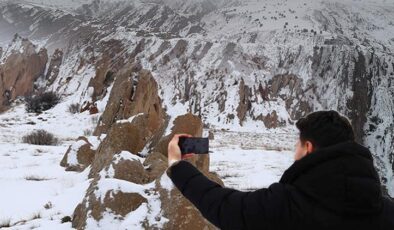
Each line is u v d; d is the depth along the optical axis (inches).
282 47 3619.6
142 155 503.2
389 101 3218.5
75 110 1881.2
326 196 78.6
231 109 2684.5
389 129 2935.5
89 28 4018.2
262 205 81.0
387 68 3543.3
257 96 2888.8
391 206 83.8
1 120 1633.9
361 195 77.7
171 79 3058.6
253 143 1489.9
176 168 93.3
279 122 2721.5
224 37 6875.0
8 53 2940.5
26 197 395.5
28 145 907.4
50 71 3043.8
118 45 3440.0
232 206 83.0
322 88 3292.3
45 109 1990.7
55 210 346.3
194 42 3467.0
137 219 256.5
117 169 328.2
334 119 88.7
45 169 578.9
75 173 539.8
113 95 1203.2
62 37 4330.7
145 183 330.3
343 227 77.2
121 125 478.3
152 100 1206.9
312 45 3762.3
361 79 3368.6
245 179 613.3
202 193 87.6
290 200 80.7
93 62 3142.2
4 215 334.0
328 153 81.6
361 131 2994.6
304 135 89.7
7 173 542.6
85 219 268.8
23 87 2603.3
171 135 476.7
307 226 78.4
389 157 2583.7
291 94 3085.6
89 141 666.8
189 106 2805.1
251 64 3326.8
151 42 3442.4
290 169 85.4
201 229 249.9
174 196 261.7
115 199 271.7
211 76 3061.0
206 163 430.9
